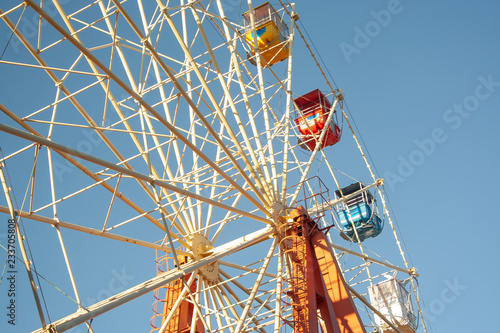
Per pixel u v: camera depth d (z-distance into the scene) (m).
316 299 25.50
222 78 25.97
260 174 27.52
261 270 25.08
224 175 22.08
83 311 18.14
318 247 26.78
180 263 27.42
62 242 20.20
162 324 24.09
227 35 30.23
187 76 30.50
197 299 25.73
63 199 20.61
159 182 20.17
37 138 16.20
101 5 27.28
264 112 30.06
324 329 25.64
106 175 22.55
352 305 24.95
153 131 27.55
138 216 22.50
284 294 25.14
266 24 36.53
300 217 27.09
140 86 24.16
